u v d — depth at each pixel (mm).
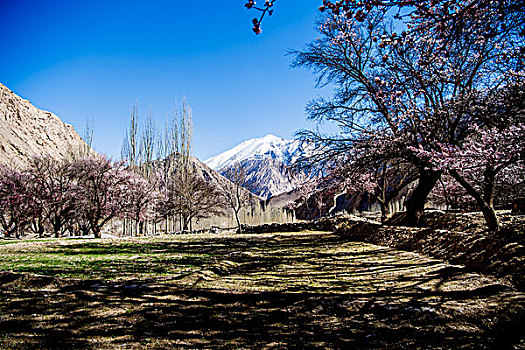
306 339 4969
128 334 5145
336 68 18266
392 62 14102
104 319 5793
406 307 6160
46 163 38156
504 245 8898
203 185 50250
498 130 10203
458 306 5977
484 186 12164
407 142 14523
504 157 8891
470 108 12258
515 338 4547
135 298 6973
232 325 5574
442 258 10711
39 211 36688
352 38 17578
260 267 11305
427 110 13484
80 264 11961
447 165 10586
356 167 16594
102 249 18391
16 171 37969
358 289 7695
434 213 18703
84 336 5043
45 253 16469
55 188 37906
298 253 14797
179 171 56594
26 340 4859
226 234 33938
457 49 11773
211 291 7391
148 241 24516
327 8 5082
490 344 4473
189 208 46125
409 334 5000
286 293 7309
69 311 6188
